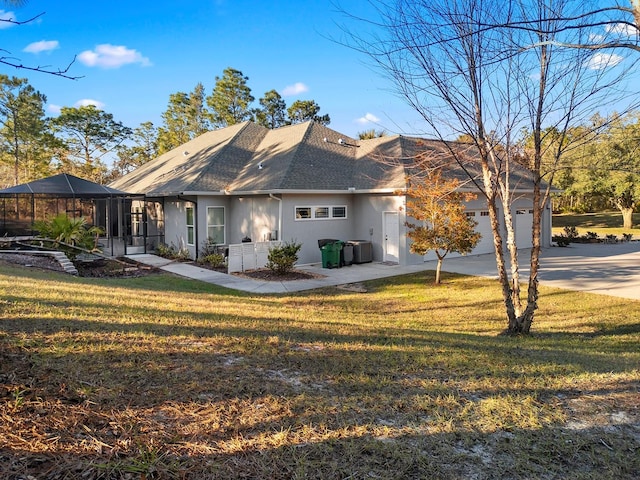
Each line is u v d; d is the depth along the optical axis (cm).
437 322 882
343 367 414
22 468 215
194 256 1694
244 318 653
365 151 1905
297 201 1595
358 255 1631
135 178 2283
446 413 320
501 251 752
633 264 1593
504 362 470
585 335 789
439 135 723
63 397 293
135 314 593
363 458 255
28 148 3275
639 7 402
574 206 4478
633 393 379
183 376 355
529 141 753
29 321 478
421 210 1279
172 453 245
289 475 234
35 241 1578
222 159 1866
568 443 287
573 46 430
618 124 830
